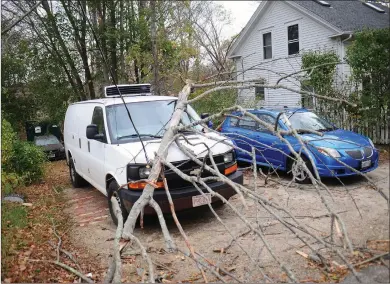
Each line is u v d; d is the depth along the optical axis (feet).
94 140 21.40
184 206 16.47
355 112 37.27
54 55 54.95
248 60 65.72
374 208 19.04
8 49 52.37
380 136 36.81
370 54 35.94
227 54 68.95
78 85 56.54
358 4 63.82
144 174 16.46
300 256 14.34
